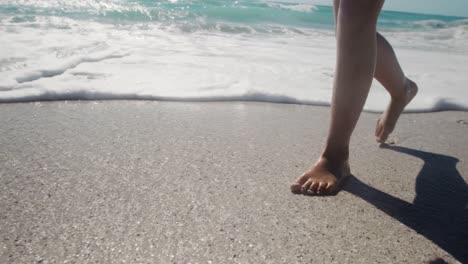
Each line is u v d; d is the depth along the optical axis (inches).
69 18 165.6
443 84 89.8
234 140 49.2
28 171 37.4
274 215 32.1
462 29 292.4
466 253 28.3
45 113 56.1
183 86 73.3
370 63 33.8
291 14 280.1
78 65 84.3
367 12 32.5
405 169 43.3
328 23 256.5
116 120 54.6
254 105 67.3
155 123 54.2
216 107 64.5
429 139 54.7
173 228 29.4
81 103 62.1
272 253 27.1
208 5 285.9
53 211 30.8
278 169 41.3
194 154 43.9
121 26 157.5
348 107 35.1
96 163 40.1
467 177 41.9
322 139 51.5
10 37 108.3
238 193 35.5
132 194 34.2
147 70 83.6
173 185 36.3
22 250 25.9
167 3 275.0
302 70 94.4
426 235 30.4
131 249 26.6
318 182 36.1
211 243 27.8
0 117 53.0
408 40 209.3
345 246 28.4
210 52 112.0
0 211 30.4
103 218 30.2
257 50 122.4
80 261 25.1
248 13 258.7
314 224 31.1
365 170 42.4
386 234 30.2
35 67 77.8
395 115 48.4
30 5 190.7
